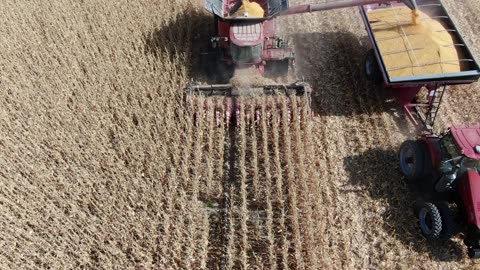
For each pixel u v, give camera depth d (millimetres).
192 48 14781
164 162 11578
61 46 14234
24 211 10211
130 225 10281
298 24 15906
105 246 9836
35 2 15906
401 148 11125
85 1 15953
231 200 10742
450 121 12516
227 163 11727
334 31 15555
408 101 12328
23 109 12453
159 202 10711
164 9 15719
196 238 10188
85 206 10523
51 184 10883
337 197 10953
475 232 9156
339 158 11820
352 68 14078
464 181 9492
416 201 10805
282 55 12969
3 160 11117
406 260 9797
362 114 12781
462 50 12164
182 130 12141
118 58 13859
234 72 13055
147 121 12359
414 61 11812
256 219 10461
